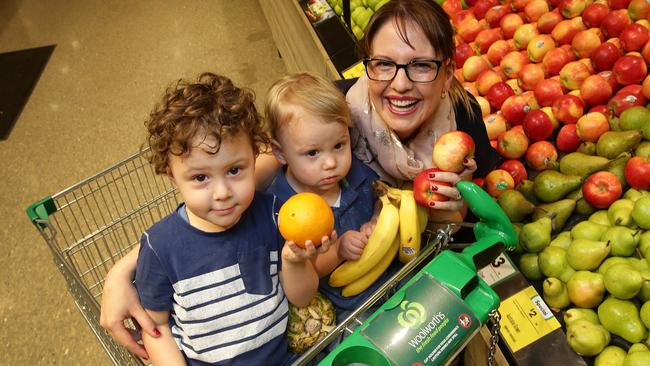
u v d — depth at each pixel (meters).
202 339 1.31
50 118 3.97
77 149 3.65
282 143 1.36
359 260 1.40
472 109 1.69
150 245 1.28
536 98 2.19
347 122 1.35
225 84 1.22
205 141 1.10
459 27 2.62
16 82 4.40
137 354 1.37
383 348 1.03
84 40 4.86
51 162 3.57
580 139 1.99
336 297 1.50
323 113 1.29
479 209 1.21
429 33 1.30
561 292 1.58
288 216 1.16
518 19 2.45
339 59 2.57
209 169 1.14
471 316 1.08
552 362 1.48
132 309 1.34
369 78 1.42
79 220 2.98
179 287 1.28
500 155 2.07
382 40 1.34
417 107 1.42
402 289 1.11
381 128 1.51
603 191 1.74
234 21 4.80
